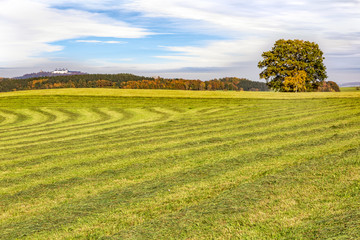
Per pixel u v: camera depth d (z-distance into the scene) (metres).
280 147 16.12
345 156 12.30
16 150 21.75
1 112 46.31
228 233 7.14
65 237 8.01
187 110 40.66
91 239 7.76
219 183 11.05
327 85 124.75
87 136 25.98
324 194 8.64
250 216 7.85
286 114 29.89
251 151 15.87
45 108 47.88
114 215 9.11
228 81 154.00
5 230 8.91
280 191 9.32
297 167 11.75
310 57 71.94
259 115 30.94
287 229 7.00
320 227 6.81
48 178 14.14
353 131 18.48
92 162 16.58
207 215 8.24
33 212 10.19
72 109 46.06
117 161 16.36
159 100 51.69
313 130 20.38
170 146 19.19
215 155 15.75
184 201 9.66
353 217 6.95
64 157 18.33
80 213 9.56
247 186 10.20
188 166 14.08
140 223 8.38
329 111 29.48
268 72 74.12
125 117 37.50
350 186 8.91
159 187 11.38
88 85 159.88
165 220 8.31
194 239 7.03
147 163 15.37
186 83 148.25
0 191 12.74
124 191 11.36
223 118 30.92
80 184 12.80
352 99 40.25
